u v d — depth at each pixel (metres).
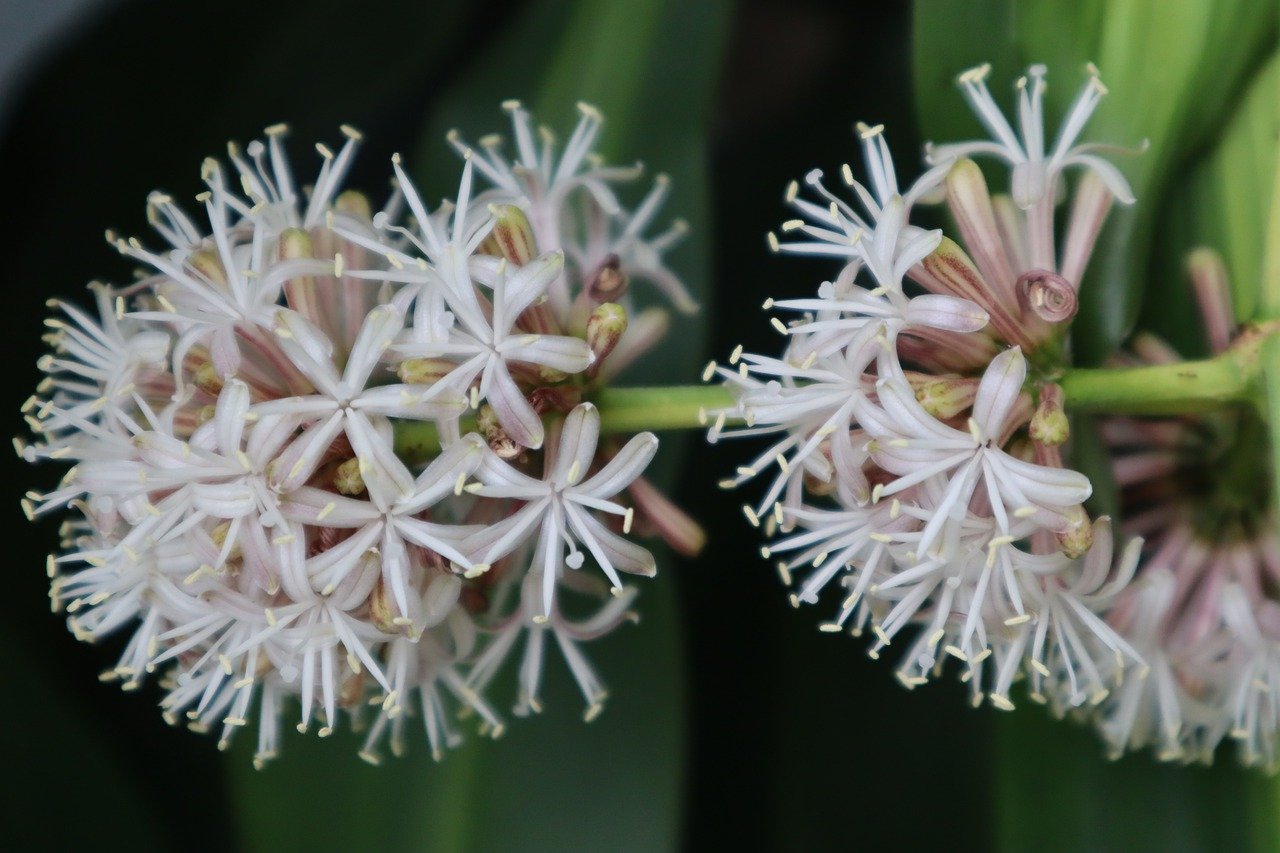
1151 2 0.39
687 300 0.40
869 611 0.39
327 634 0.37
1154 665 0.39
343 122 0.44
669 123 0.42
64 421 0.38
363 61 0.44
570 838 0.41
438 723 0.41
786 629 0.43
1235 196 0.39
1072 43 0.39
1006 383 0.37
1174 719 0.39
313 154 0.44
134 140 0.44
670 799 0.41
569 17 0.43
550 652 0.41
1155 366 0.38
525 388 0.37
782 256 0.44
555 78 0.42
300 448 0.36
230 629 0.38
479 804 0.41
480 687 0.39
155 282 0.39
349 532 0.37
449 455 0.37
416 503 0.37
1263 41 0.39
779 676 0.43
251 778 0.41
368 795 0.41
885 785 0.42
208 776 0.43
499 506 0.38
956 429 0.37
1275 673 0.39
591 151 0.42
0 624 0.42
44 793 0.42
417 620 0.37
